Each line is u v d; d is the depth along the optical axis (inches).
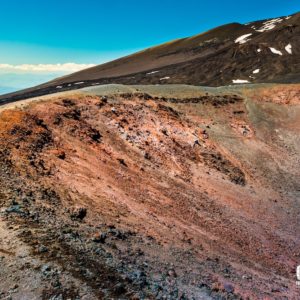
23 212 703.1
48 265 533.6
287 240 1283.2
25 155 994.7
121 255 679.7
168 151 1525.6
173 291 603.5
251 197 1531.7
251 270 936.3
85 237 694.5
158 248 813.9
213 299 654.5
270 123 2196.1
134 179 1203.2
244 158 1835.6
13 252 554.3
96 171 1119.0
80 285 505.7
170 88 2207.2
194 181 1435.8
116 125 1476.4
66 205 840.3
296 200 1658.5
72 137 1243.8
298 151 2049.7
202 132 1829.5
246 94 2410.2
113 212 916.6
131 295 520.4
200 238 1005.8
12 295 466.9
